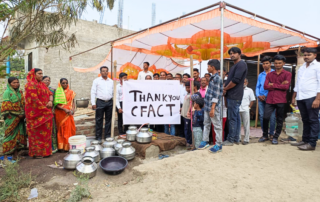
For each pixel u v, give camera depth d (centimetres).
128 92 477
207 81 516
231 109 418
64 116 463
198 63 1130
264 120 467
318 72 391
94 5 386
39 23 424
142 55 909
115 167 358
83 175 324
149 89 481
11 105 406
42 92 414
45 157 422
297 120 546
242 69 388
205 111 414
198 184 288
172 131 566
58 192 293
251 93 491
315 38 615
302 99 419
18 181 304
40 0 378
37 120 405
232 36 614
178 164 354
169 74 647
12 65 1438
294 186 278
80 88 1179
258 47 700
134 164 388
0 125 552
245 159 373
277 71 448
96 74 1231
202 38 629
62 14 396
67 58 1130
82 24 1170
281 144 454
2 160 407
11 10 392
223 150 410
